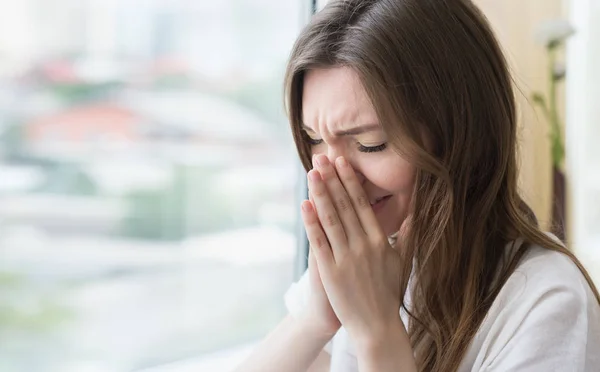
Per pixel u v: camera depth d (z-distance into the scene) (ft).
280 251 10.50
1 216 14.65
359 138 2.79
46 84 14.21
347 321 2.84
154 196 14.02
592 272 5.34
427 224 2.79
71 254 14.92
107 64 13.91
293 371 3.35
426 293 2.89
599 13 5.46
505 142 2.89
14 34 13.84
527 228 2.91
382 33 2.67
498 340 2.66
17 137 14.35
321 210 2.86
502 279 2.81
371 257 2.85
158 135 13.56
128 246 14.24
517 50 5.34
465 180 2.81
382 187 2.83
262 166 11.39
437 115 2.73
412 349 2.99
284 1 5.27
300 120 3.00
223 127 12.60
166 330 13.89
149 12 13.30
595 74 5.45
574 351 2.51
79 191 14.65
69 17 13.91
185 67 12.85
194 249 13.25
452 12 2.80
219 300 12.66
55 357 15.06
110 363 14.66
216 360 11.66
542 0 5.40
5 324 15.01
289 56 2.91
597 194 5.45
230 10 12.21
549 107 5.39
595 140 5.48
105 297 14.79
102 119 14.26
